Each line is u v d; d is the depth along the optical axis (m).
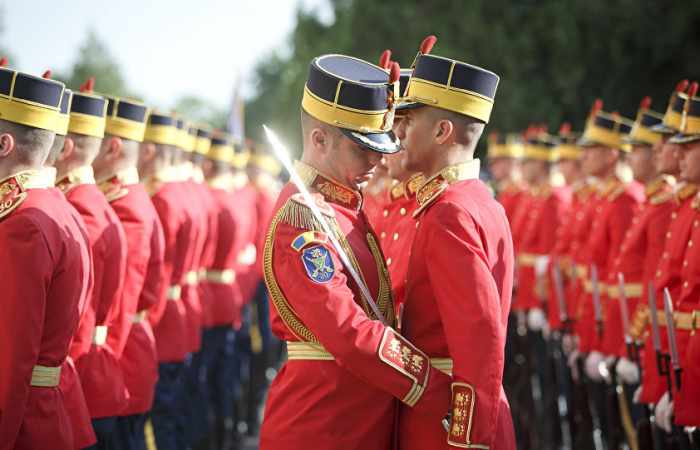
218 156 24.58
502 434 10.59
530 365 23.61
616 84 54.47
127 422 15.77
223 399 23.83
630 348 17.36
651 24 52.88
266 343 29.09
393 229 12.27
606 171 22.56
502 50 59.03
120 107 15.45
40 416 10.82
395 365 9.73
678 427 14.41
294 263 9.83
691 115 14.71
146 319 16.45
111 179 15.40
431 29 62.88
